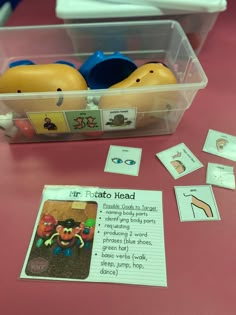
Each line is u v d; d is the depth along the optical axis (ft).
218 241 0.87
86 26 1.27
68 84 1.04
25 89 1.04
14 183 1.02
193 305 0.75
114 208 0.94
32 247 0.86
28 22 1.58
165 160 1.07
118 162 1.07
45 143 1.14
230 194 0.97
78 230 0.89
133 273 0.80
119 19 1.30
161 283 0.79
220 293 0.77
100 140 1.14
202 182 1.00
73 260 0.83
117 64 1.23
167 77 1.06
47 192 0.99
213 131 1.15
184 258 0.83
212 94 1.28
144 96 1.01
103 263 0.82
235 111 1.22
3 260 0.84
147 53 1.42
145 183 1.00
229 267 0.82
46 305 0.76
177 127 1.17
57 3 1.25
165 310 0.74
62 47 1.39
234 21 1.58
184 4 1.20
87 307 0.75
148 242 0.86
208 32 1.46
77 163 1.07
